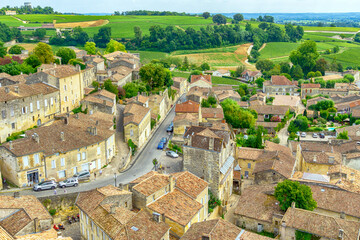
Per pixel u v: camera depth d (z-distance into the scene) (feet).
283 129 561.02
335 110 622.95
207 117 457.27
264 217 264.11
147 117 403.54
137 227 205.46
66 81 382.63
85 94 436.76
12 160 267.59
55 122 325.42
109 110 393.91
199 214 244.42
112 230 202.80
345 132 443.32
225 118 487.20
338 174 308.81
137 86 510.17
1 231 188.75
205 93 601.62
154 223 212.84
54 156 279.69
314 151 359.87
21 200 221.87
